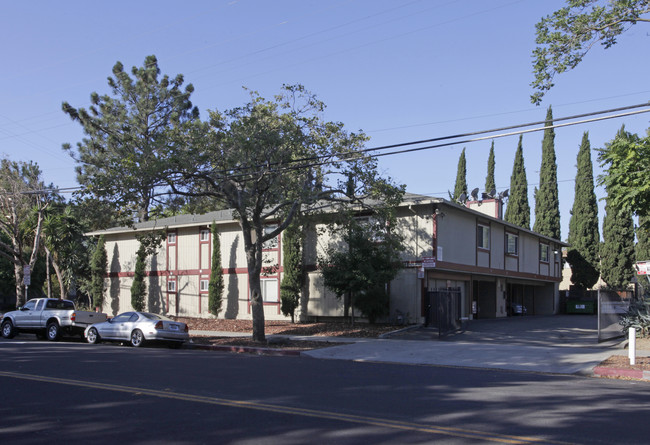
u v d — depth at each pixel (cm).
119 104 4328
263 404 921
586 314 4062
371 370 1416
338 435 725
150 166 1809
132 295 3528
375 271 2372
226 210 3519
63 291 3641
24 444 693
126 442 700
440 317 2253
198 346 2116
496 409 889
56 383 1128
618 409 895
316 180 2058
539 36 1605
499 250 3300
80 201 1880
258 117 1962
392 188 2080
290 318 2964
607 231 4203
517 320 3134
